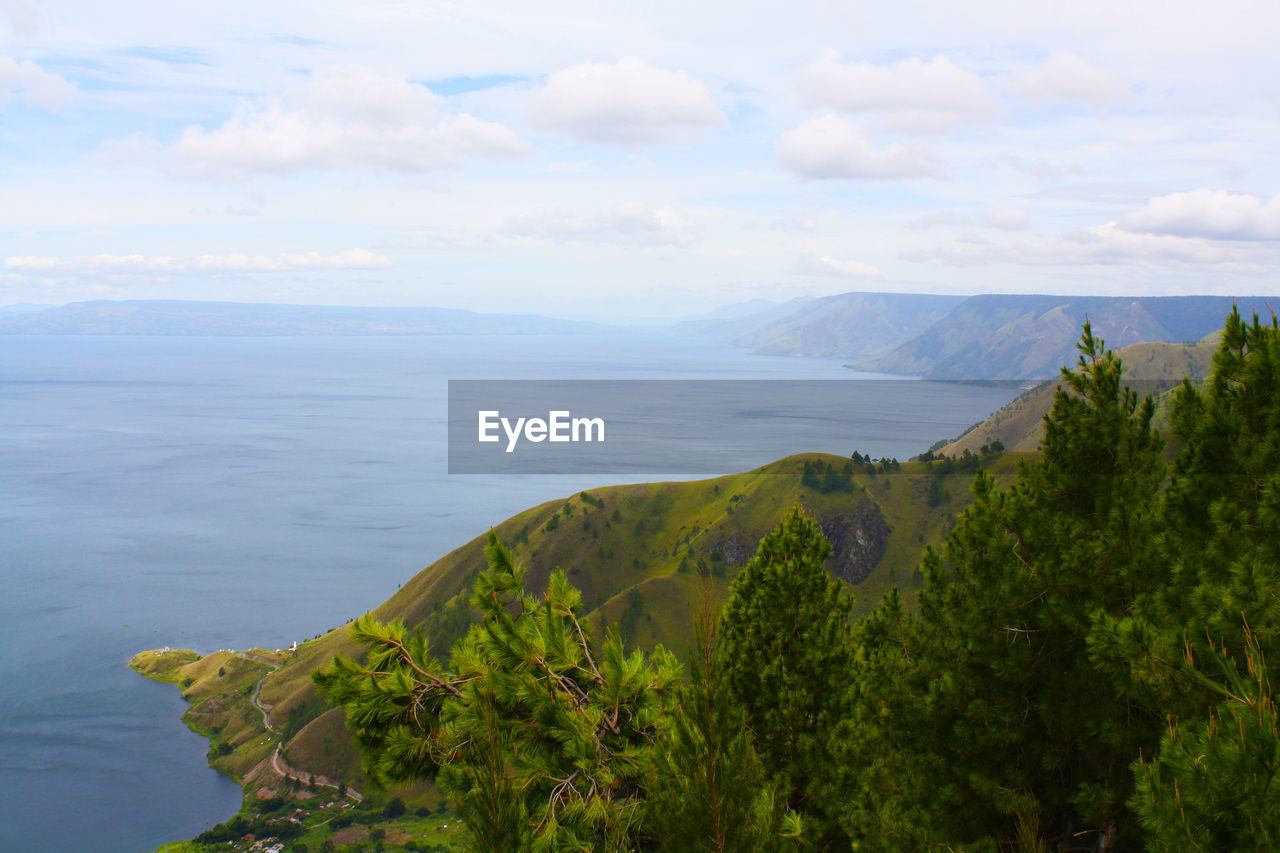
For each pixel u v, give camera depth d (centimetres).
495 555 1130
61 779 15650
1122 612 1280
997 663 1338
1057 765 1309
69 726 17875
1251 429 1295
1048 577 1336
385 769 1010
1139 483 1394
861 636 2055
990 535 1442
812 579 2111
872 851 1446
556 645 1045
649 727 984
